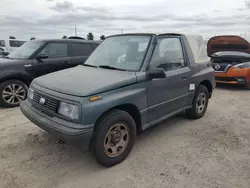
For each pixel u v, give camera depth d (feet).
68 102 8.99
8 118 16.02
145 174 9.64
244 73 25.45
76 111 8.77
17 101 19.08
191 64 14.47
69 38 23.34
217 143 12.50
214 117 16.71
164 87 12.22
